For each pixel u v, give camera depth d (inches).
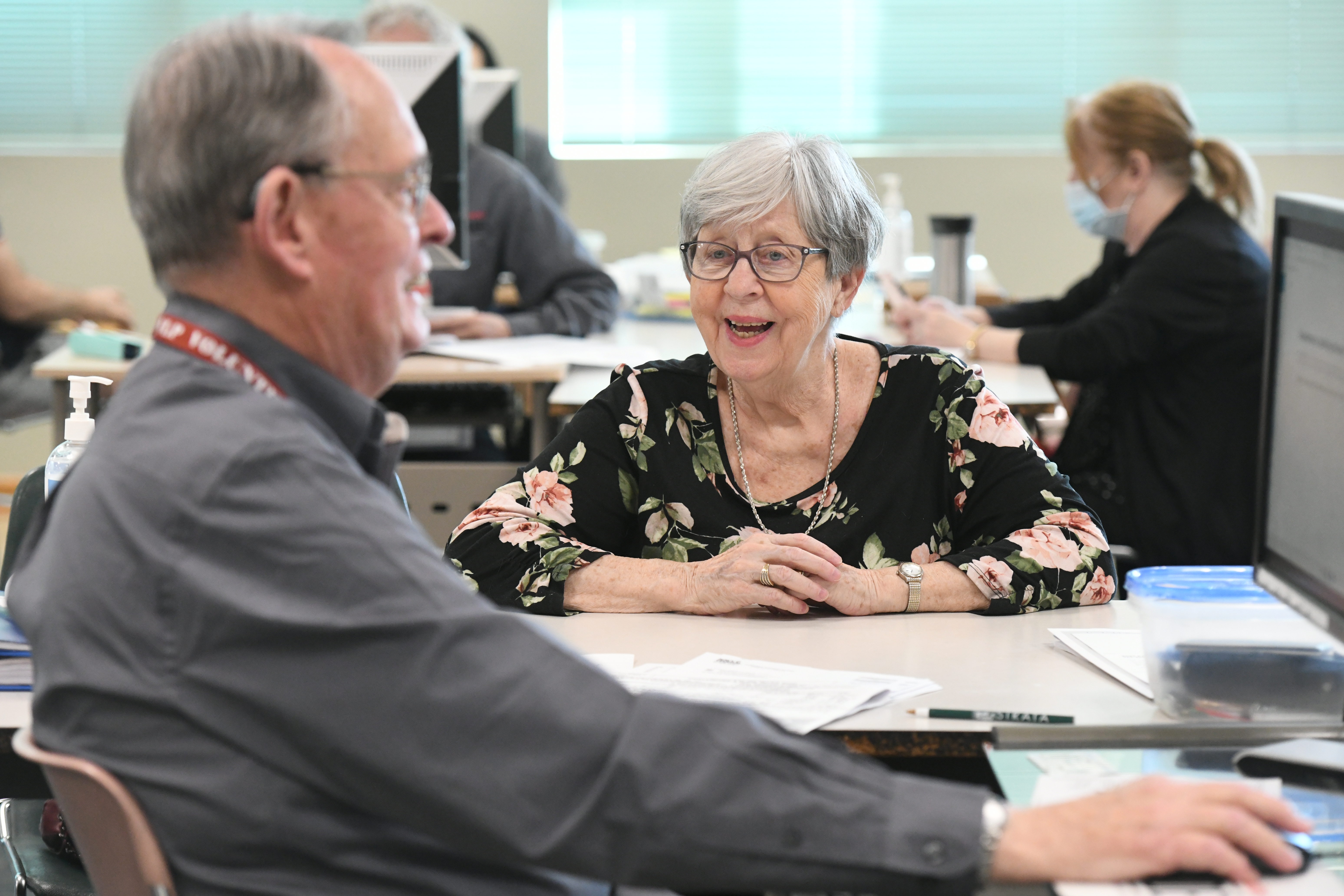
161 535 38.2
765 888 37.7
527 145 212.5
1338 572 47.6
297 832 38.3
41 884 66.1
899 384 75.8
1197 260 130.2
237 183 40.3
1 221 239.6
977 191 253.1
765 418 75.2
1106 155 135.8
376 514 38.9
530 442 144.6
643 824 37.2
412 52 133.0
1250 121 252.2
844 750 41.7
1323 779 46.2
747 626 67.9
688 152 257.0
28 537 45.0
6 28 249.3
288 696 37.3
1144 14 249.9
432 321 143.0
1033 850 38.4
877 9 251.9
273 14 44.5
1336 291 47.9
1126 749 49.3
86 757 39.2
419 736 37.2
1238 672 53.4
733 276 70.1
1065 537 72.1
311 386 42.9
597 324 152.9
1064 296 160.6
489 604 39.6
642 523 76.4
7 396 165.5
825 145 71.7
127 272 253.9
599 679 38.6
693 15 253.3
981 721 54.4
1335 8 247.9
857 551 74.4
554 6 252.7
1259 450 54.9
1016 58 252.2
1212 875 38.8
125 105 42.4
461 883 41.0
